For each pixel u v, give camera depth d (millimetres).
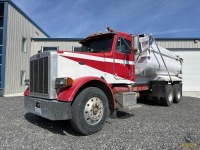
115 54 6016
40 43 18578
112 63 5895
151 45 8219
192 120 6059
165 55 9875
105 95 4977
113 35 6074
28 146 3840
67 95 4340
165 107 9016
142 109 8242
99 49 6207
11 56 14750
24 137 4375
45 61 4840
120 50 6215
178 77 11719
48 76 4676
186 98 13070
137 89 8039
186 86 18312
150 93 9594
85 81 4621
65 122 5754
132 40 6504
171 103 9703
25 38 17172
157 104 9953
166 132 4746
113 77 5895
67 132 4789
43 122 5719
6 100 10617
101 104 4844
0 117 6297
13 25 15039
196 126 5316
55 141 4145
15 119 6043
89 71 5273
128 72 6473
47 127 5215
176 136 4449
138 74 7738
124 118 6277
